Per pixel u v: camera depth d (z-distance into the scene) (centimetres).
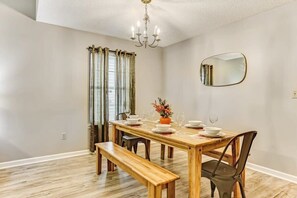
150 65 464
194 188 178
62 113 350
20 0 311
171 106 459
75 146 364
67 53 353
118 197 217
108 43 399
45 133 335
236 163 202
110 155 244
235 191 213
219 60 347
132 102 423
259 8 274
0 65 295
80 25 342
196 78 395
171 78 460
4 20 298
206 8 275
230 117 331
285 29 263
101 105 379
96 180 258
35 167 302
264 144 285
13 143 307
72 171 288
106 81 385
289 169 260
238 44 317
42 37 329
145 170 195
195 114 398
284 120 264
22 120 314
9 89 303
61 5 269
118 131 312
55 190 231
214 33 357
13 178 263
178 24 333
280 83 268
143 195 222
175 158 347
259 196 221
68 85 355
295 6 253
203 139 192
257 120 294
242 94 313
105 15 301
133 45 434
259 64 290
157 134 216
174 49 450
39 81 328
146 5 267
